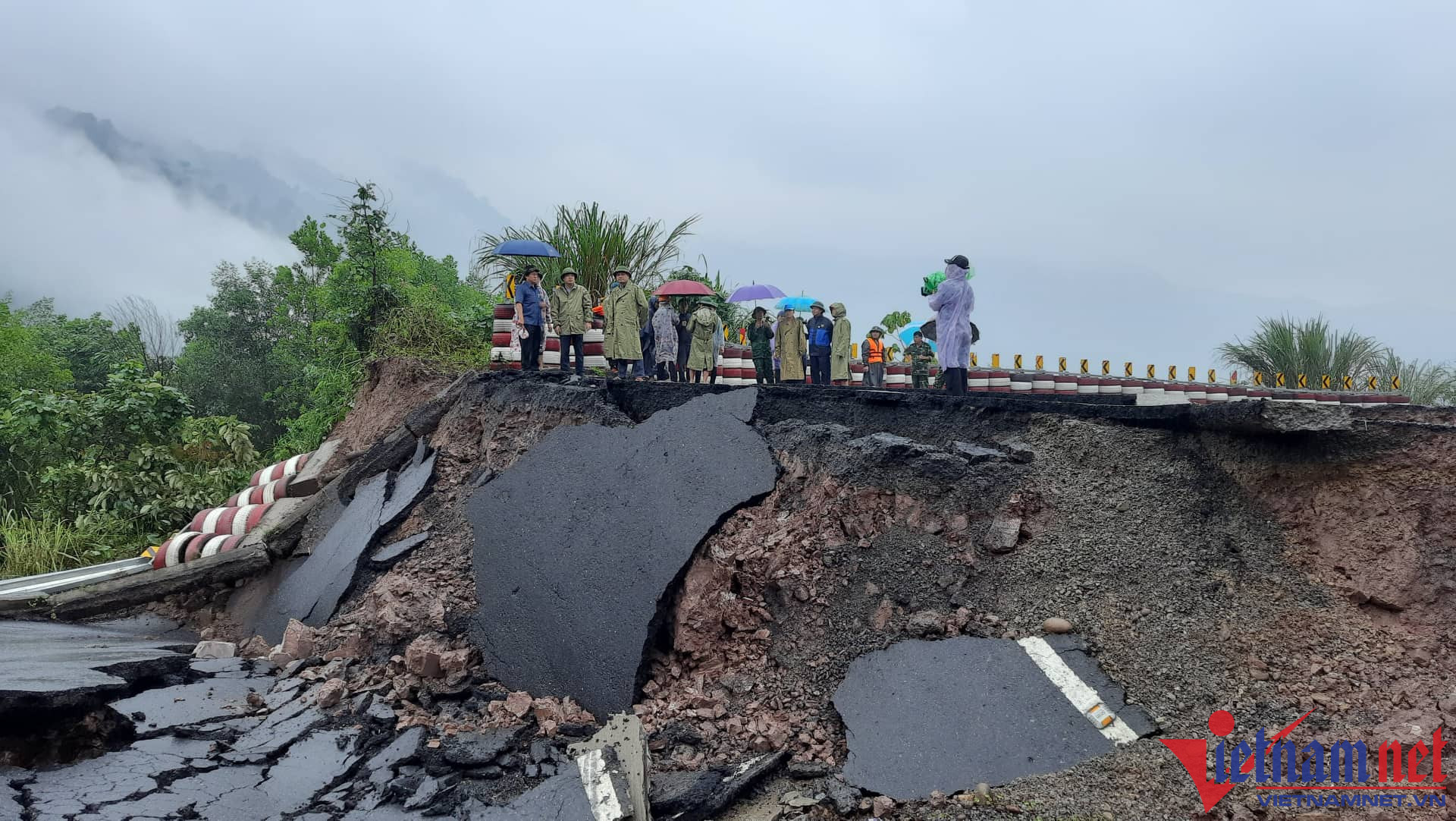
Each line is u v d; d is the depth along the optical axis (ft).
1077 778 12.94
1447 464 15.05
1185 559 16.20
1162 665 14.56
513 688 18.53
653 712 16.38
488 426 28.12
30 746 16.70
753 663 17.02
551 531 21.12
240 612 28.27
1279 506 16.53
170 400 46.85
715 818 13.74
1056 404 19.57
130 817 14.42
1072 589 15.99
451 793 14.92
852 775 13.97
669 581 17.65
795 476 19.45
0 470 45.75
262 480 37.63
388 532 25.93
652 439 21.68
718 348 41.88
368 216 47.62
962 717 14.21
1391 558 14.97
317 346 50.34
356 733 17.21
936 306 31.19
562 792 14.03
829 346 42.14
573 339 34.53
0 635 24.75
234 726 18.08
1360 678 13.91
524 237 47.44
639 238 48.44
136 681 19.51
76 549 38.78
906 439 19.89
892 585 16.94
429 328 43.24
